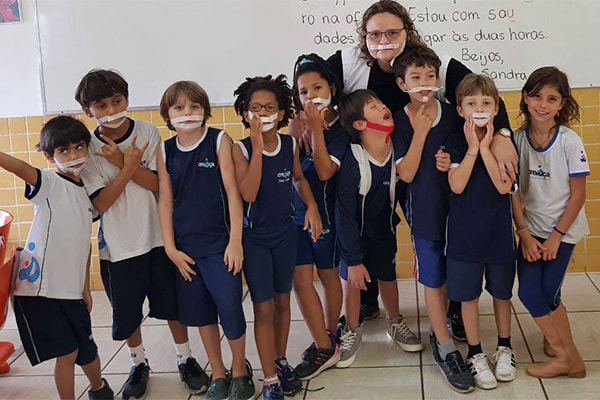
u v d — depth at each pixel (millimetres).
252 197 2275
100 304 3416
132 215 2389
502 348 2510
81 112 3506
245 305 3275
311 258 2533
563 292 3189
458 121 2410
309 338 2855
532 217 2434
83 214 2268
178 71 3436
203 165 2314
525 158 2430
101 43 3445
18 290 2223
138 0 3400
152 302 2479
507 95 3332
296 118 2539
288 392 2424
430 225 2424
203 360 2725
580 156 2334
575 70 3283
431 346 2678
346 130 2455
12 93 3529
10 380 2658
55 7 3434
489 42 3301
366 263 2668
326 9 3330
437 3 3297
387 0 2527
